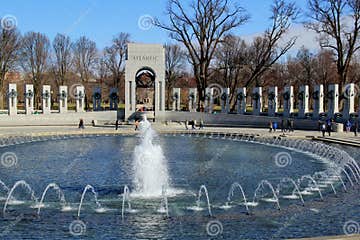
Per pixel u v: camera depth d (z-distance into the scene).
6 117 53.03
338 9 52.09
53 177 20.78
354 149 32.22
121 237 12.03
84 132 43.66
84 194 17.20
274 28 61.16
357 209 15.15
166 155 29.12
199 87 64.44
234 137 42.34
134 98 57.84
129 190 17.89
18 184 19.08
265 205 15.74
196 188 18.45
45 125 54.03
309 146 34.12
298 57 83.12
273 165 25.00
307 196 17.20
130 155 28.55
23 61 75.19
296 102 81.25
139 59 57.56
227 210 15.00
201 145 35.41
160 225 13.16
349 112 46.50
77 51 84.00
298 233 12.55
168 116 60.00
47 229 12.68
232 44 71.44
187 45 63.75
